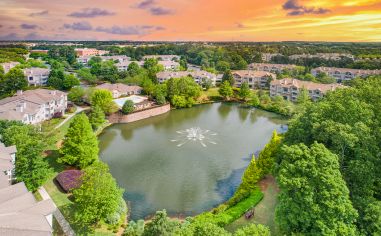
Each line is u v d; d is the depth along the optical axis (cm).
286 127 10300
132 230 4366
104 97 10356
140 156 7719
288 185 3762
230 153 8000
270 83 14588
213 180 6494
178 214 5244
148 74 15175
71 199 5169
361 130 4403
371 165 4266
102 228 4512
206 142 8806
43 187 5506
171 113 11956
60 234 4306
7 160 5053
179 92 12875
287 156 4203
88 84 15412
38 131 7306
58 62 19488
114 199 4462
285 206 3809
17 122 7294
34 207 3991
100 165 4625
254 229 3288
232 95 14438
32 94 9712
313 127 4981
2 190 4262
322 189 3619
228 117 11544
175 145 8538
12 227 3388
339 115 5050
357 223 3841
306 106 6169
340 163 4647
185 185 6256
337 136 4500
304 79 15750
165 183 6331
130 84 14512
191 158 7638
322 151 3975
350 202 3684
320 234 3488
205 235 3139
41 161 5228
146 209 5369
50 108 9569
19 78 11944
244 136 9388
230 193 5962
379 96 5322
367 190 4203
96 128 9281
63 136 8100
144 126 10231
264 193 5425
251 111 12456
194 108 12838
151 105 11812
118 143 8619
